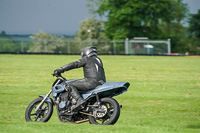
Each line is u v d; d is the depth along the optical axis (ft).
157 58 309.42
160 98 99.19
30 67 187.93
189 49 599.98
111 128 55.01
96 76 61.82
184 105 88.48
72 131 52.95
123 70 183.62
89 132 52.29
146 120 69.72
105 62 239.71
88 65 62.75
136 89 117.70
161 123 67.31
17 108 81.87
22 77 144.87
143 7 503.20
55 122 66.90
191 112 79.71
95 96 61.31
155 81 140.97
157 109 83.15
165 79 148.66
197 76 163.12
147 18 512.63
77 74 156.76
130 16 511.40
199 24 609.42
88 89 62.03
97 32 531.50
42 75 152.35
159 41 468.75
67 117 62.23
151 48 466.70
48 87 118.62
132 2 504.84
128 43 466.70
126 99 97.45
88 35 526.16
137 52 468.34
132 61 256.11
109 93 62.03
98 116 59.72
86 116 62.13
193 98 99.86
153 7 504.43
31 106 64.13
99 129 54.29
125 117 73.77
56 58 264.93
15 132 52.21
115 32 520.83
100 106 59.72
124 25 516.32
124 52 466.70
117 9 518.78
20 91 108.88
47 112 63.21
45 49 447.83
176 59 299.17
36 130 53.47
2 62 217.56
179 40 586.86
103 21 545.03
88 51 64.28
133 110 82.17
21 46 448.65
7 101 91.15
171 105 88.33
